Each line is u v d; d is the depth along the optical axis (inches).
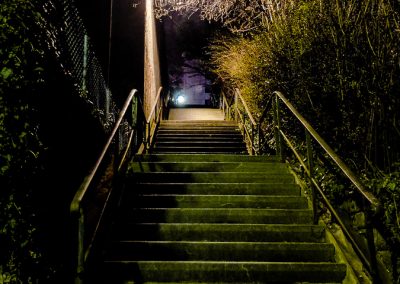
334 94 205.3
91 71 242.4
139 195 194.7
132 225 170.1
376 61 168.7
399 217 145.6
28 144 126.1
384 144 165.8
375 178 164.6
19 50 123.9
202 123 441.1
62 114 167.3
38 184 134.1
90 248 135.3
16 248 115.5
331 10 200.2
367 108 177.0
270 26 305.0
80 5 224.5
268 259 157.9
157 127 411.2
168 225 170.2
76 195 125.1
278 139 249.0
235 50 406.0
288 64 255.9
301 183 204.2
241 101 375.9
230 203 192.5
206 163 226.8
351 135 185.3
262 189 203.8
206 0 508.7
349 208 175.9
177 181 213.5
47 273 130.3
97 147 222.2
